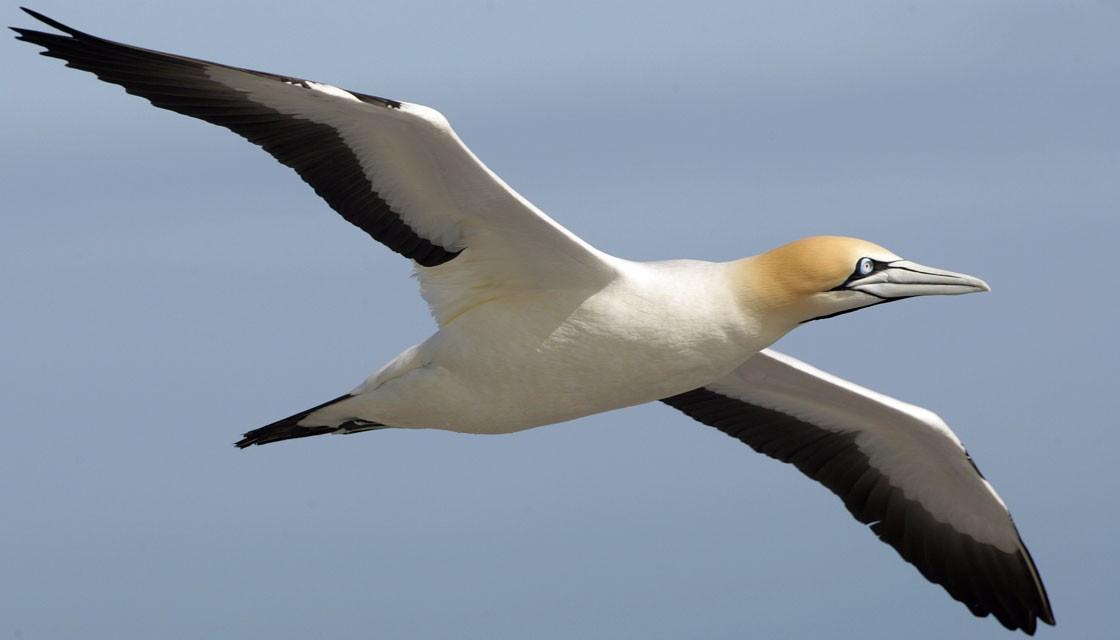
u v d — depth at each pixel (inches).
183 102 571.2
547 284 595.8
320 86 546.9
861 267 600.1
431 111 548.1
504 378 610.2
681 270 606.9
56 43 558.9
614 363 603.8
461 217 585.3
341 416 636.1
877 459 720.3
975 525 719.1
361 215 587.8
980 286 595.8
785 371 696.4
